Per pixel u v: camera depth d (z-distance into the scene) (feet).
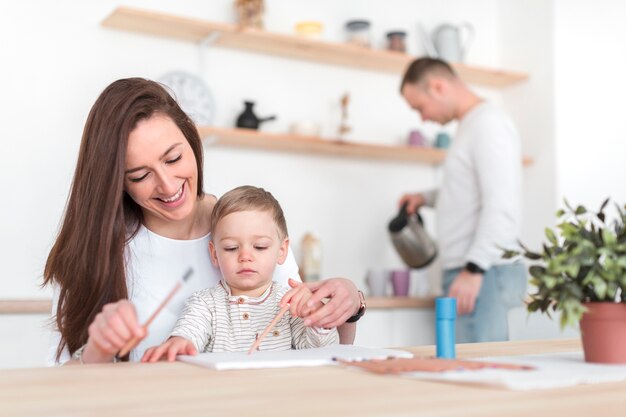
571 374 3.06
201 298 5.08
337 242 11.80
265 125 11.33
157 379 3.01
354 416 2.24
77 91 10.07
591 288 3.60
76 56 10.09
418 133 12.11
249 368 3.37
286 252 5.73
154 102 4.90
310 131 11.12
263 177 11.28
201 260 5.49
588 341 3.59
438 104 9.96
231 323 5.01
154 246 5.41
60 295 4.78
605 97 12.75
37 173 9.78
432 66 9.99
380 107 12.34
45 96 9.89
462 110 9.94
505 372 3.10
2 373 3.21
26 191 9.71
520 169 9.50
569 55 12.60
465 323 9.07
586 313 3.58
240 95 11.18
